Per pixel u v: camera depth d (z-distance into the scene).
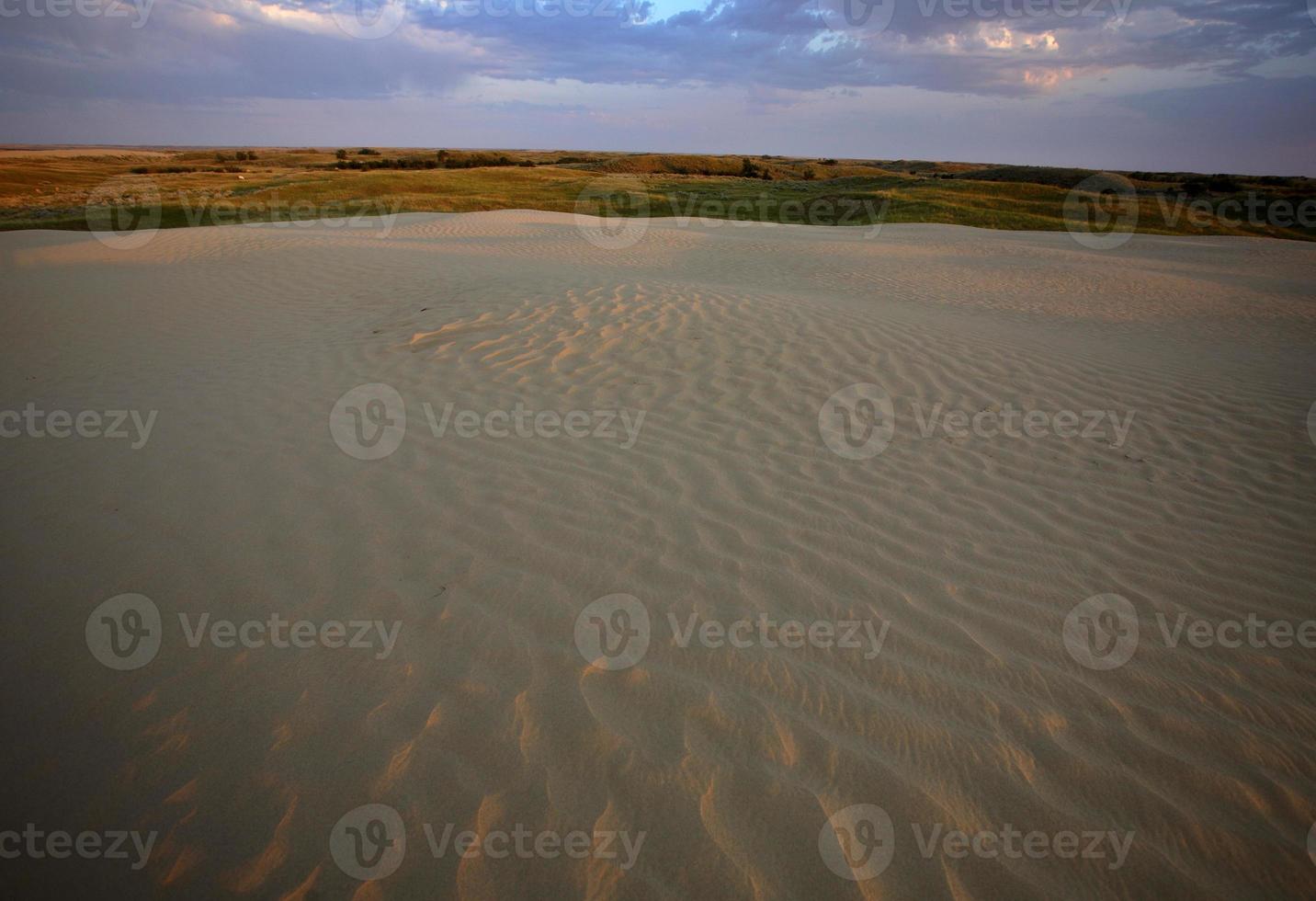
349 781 2.27
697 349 6.74
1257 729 2.56
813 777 2.30
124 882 1.99
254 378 6.31
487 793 2.23
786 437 5.06
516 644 2.86
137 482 4.31
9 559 3.50
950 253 19.66
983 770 2.35
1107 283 14.98
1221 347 8.98
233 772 2.30
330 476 4.35
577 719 2.50
